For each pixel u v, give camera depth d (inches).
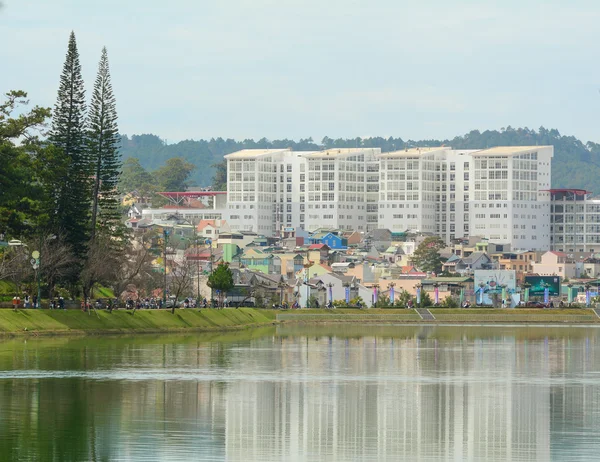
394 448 5027.1
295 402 6235.2
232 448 4936.0
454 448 5034.5
